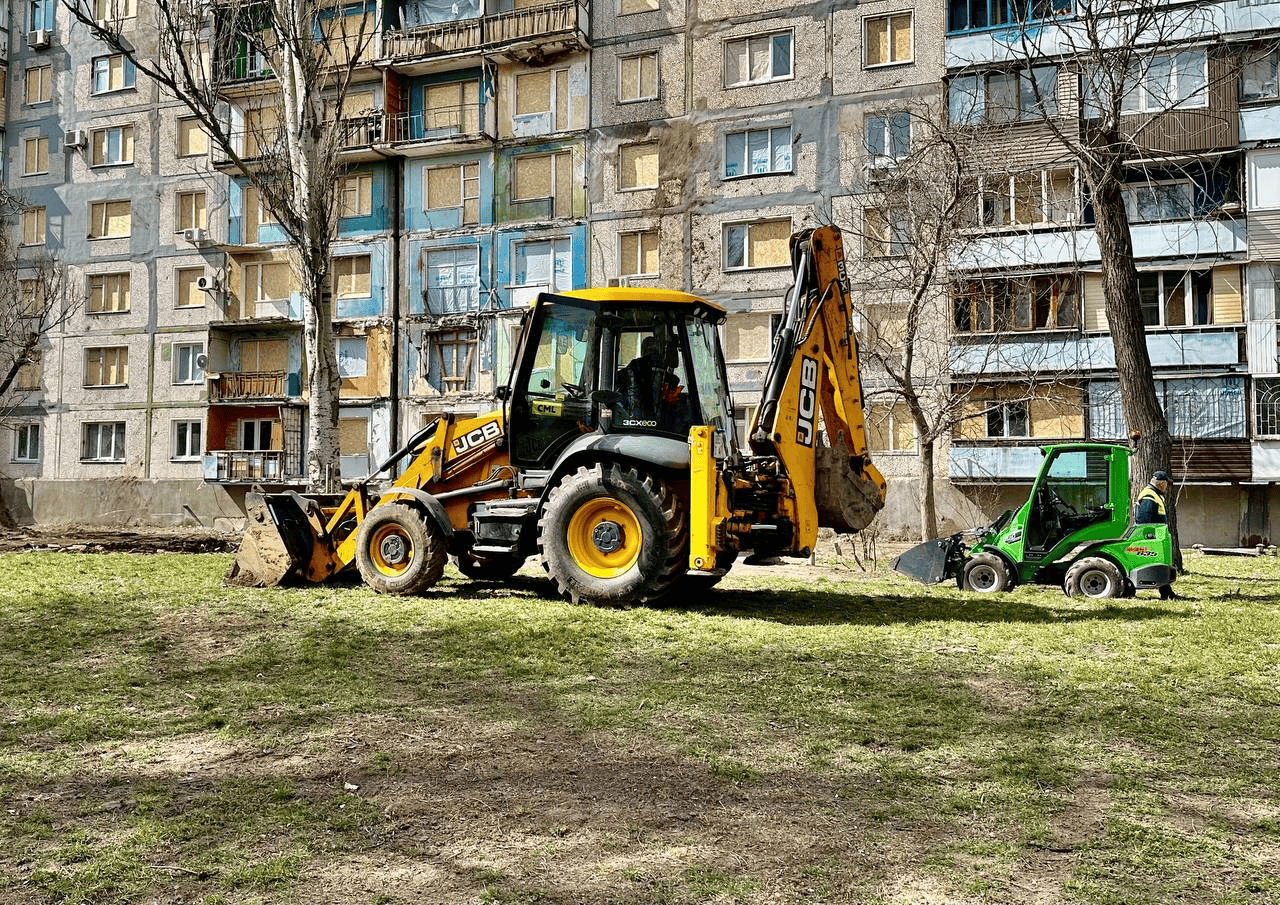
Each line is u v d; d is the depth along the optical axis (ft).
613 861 12.58
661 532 31.14
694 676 22.53
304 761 16.53
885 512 93.71
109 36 61.21
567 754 16.90
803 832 13.55
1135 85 56.54
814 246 33.45
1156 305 88.02
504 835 13.43
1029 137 87.56
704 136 103.24
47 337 129.90
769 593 38.19
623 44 106.93
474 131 112.78
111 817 14.08
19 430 131.23
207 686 21.61
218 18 67.36
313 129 64.85
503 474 36.01
